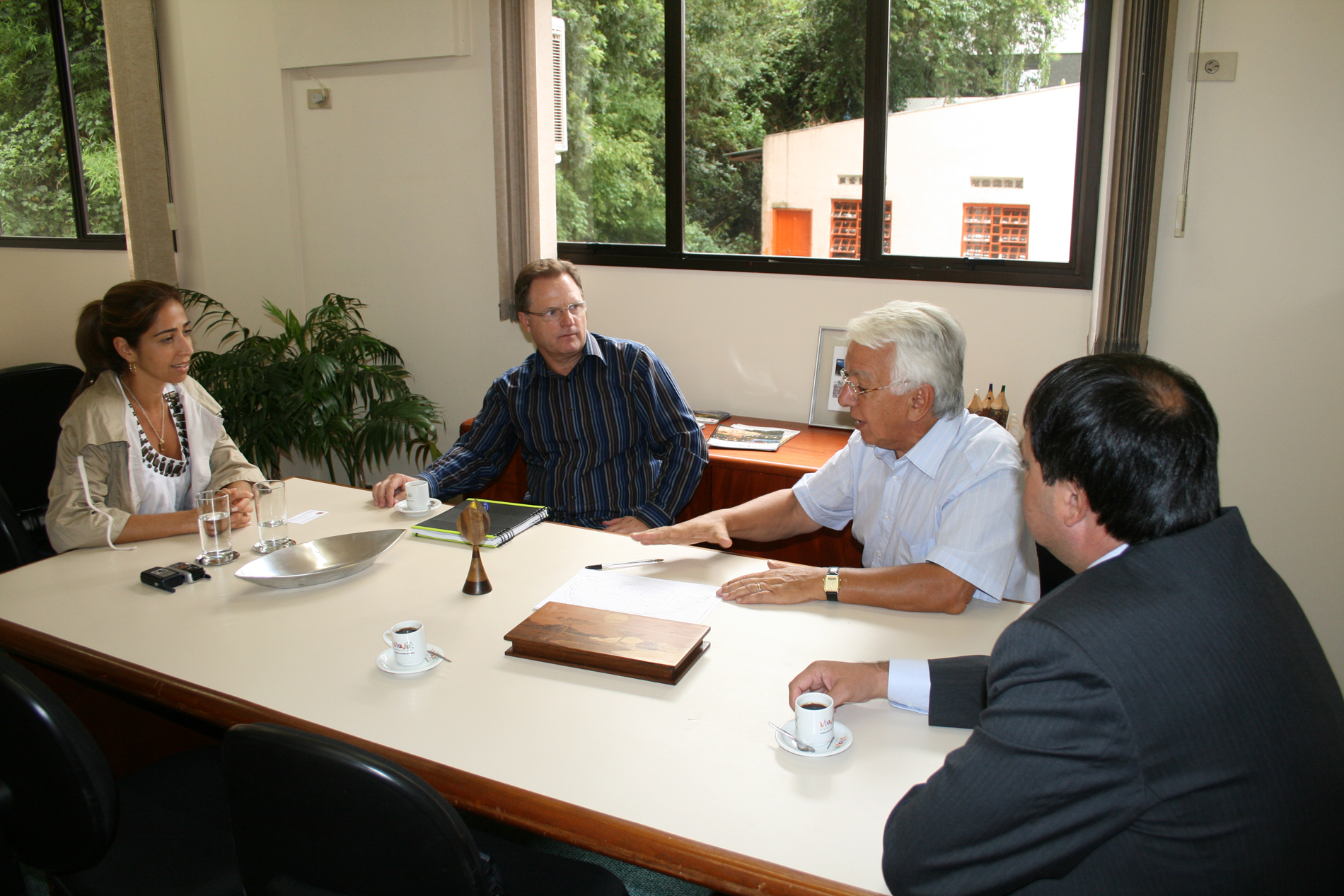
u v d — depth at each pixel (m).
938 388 1.62
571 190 3.53
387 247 3.81
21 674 1.18
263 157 3.95
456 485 2.52
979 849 0.82
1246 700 0.77
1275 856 0.76
